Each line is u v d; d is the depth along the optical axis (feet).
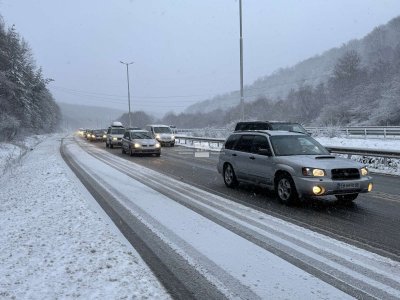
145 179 47.42
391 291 15.79
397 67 245.45
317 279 16.97
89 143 147.64
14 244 21.58
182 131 210.38
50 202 32.76
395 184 43.98
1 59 186.19
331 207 31.30
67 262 18.58
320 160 31.53
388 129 114.42
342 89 281.74
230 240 22.47
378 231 24.39
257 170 35.88
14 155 101.50
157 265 18.69
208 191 38.70
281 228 24.98
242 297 15.37
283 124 65.82
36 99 269.44
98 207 31.42
